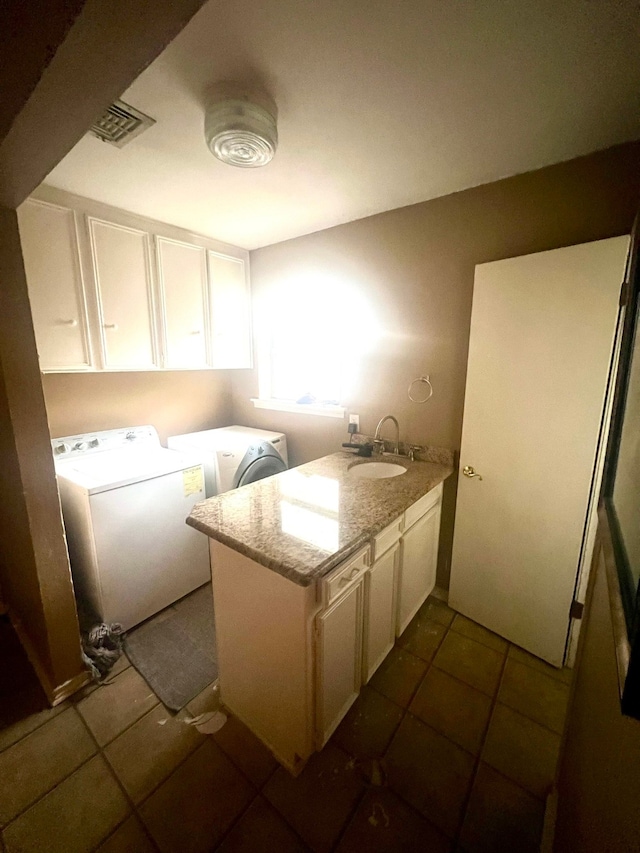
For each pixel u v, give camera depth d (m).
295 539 1.20
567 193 1.57
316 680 1.20
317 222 2.26
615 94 1.16
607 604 0.87
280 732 1.29
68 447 2.20
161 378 2.71
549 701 1.54
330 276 2.39
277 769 1.28
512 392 1.71
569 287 1.50
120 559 1.89
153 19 0.57
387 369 2.24
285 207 2.03
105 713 1.48
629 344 0.93
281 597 1.16
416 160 1.56
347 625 1.29
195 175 1.67
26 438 1.38
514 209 1.70
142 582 2.00
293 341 2.86
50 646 1.49
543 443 1.64
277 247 2.64
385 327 2.21
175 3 0.54
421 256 2.01
